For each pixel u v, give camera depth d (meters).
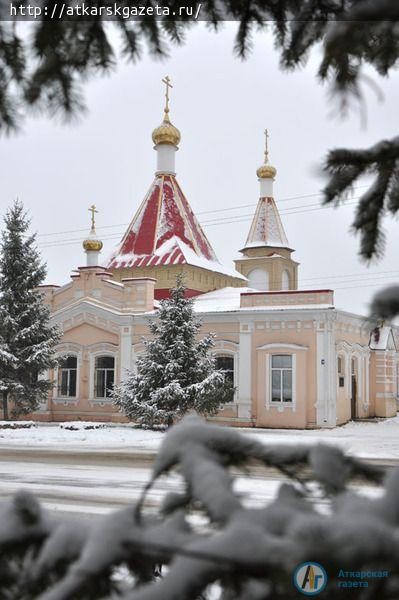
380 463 15.92
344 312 27.56
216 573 1.51
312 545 1.33
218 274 36.00
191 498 1.89
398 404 35.06
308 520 1.39
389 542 1.31
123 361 30.11
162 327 25.42
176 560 1.56
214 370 25.12
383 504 1.51
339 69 2.20
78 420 31.03
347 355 28.97
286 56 2.70
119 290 30.95
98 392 31.02
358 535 1.31
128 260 35.06
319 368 26.80
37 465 15.65
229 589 1.57
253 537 1.44
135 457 17.66
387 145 2.44
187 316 25.55
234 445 1.93
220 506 1.63
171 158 37.88
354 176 2.54
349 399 29.12
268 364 27.58
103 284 31.36
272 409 27.27
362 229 2.73
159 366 24.67
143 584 1.76
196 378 24.70
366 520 1.38
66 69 2.46
